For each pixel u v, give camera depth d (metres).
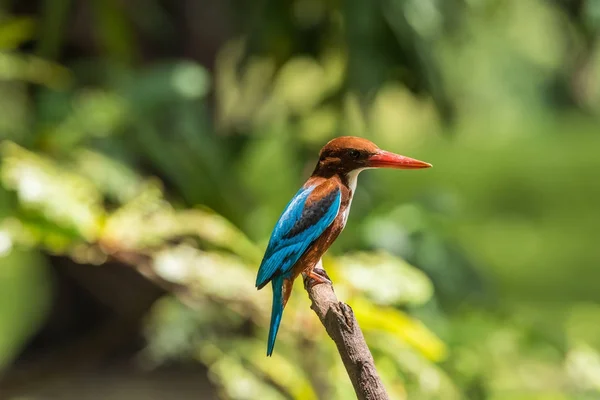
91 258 7.44
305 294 7.46
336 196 6.54
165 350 9.56
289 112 11.16
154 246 7.55
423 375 7.25
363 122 10.80
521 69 20.12
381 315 6.81
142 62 12.79
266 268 6.39
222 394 8.22
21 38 9.36
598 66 20.03
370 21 9.95
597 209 28.27
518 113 29.94
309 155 10.91
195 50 12.91
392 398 6.98
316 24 10.95
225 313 9.44
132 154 9.36
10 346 15.06
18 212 7.00
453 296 8.67
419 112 12.18
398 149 27.73
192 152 9.77
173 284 7.52
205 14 12.88
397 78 10.82
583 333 13.73
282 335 7.74
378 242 8.45
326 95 10.72
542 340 8.54
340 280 7.03
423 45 10.25
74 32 11.78
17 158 7.34
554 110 27.28
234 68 11.80
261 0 10.84
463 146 35.91
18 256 19.17
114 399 12.73
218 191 9.83
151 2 11.99
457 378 8.29
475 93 19.97
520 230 26.00
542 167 33.22
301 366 8.31
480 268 8.90
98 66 10.48
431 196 8.93
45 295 15.35
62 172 7.81
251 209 10.44
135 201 7.70
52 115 8.64
